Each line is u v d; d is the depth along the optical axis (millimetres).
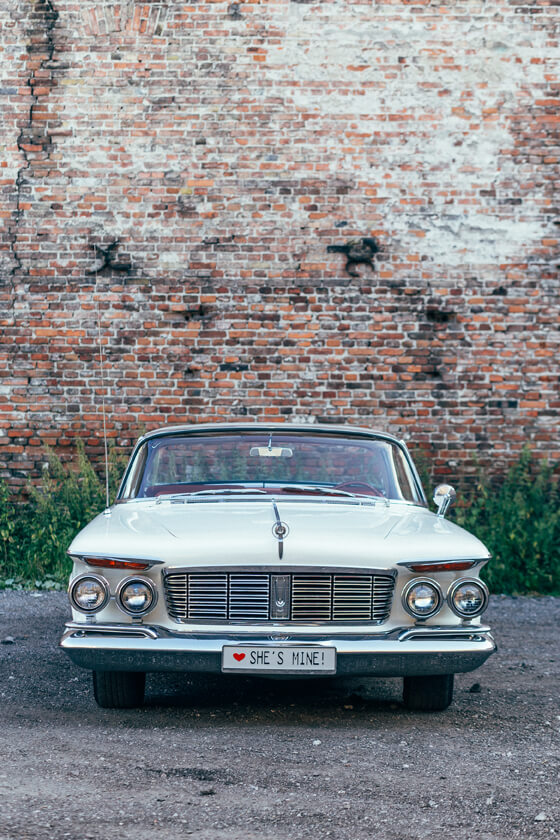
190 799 3367
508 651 6301
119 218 9305
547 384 9344
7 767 3678
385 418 9305
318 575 4285
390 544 4387
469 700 4992
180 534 4426
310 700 4930
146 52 9328
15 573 8641
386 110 9336
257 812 3252
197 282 9289
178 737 4148
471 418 9312
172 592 4285
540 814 3268
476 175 9359
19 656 5812
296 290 9281
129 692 4598
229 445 5609
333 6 9344
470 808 3332
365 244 9305
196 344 9281
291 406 9297
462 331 9328
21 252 9312
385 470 5586
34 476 9289
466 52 9375
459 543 4480
